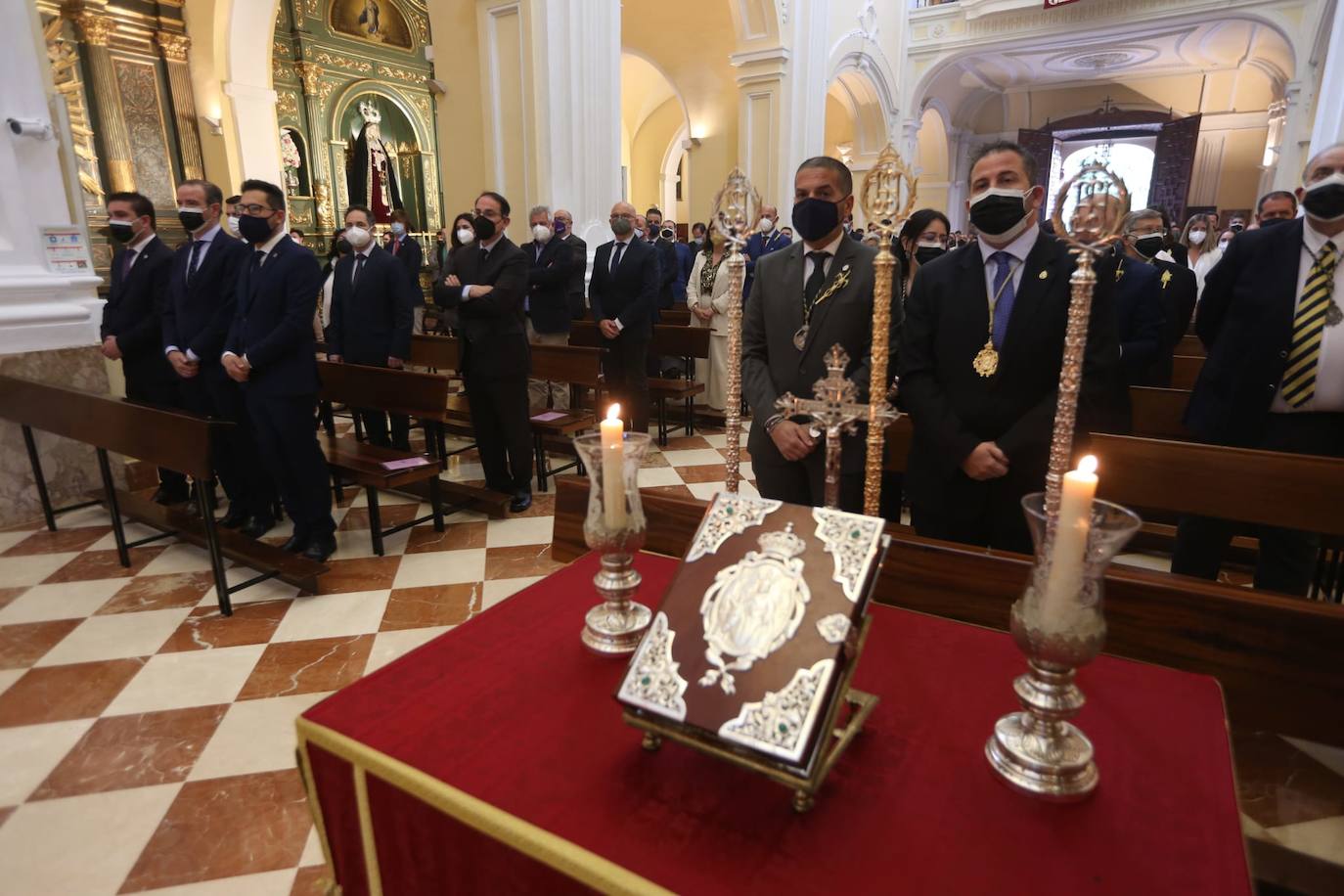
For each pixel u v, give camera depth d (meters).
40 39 4.10
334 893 1.08
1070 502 0.79
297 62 11.55
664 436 5.61
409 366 6.81
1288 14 9.80
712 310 6.07
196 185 3.49
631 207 5.05
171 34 10.25
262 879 1.66
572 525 1.87
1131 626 1.29
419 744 0.92
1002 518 1.98
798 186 2.01
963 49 12.14
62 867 1.70
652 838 0.77
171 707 2.31
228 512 3.85
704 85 10.60
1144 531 3.52
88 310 4.15
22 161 3.88
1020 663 1.12
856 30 10.97
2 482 3.83
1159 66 14.99
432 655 1.13
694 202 11.27
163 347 3.97
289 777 2.00
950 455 1.93
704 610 0.91
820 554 0.91
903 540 1.47
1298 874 1.53
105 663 2.56
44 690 2.40
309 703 2.33
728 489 1.44
